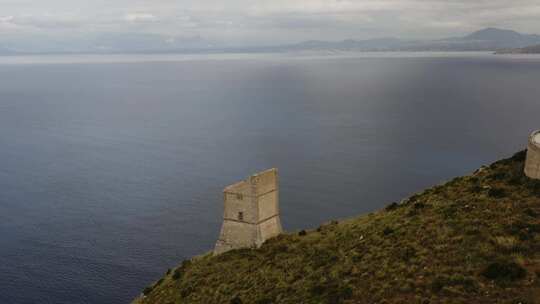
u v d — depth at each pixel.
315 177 142.25
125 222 114.56
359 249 45.88
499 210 43.88
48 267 93.81
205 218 115.19
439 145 179.75
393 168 149.62
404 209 53.97
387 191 127.25
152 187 140.00
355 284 38.59
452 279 34.34
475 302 31.64
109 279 88.69
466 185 54.31
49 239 106.44
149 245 101.94
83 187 141.88
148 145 196.62
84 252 99.75
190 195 131.50
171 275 65.06
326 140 195.75
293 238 59.28
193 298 52.62
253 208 59.81
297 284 43.59
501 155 160.88
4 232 110.56
